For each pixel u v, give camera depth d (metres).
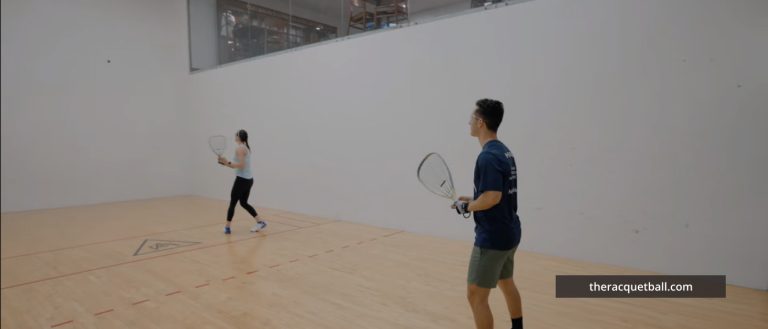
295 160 6.14
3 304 2.74
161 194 8.08
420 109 4.58
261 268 3.44
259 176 6.79
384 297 2.78
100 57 7.29
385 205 5.00
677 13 3.04
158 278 3.23
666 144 3.12
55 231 5.00
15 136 6.46
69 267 3.54
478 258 1.70
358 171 5.28
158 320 2.46
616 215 3.37
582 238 3.54
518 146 3.87
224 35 7.34
